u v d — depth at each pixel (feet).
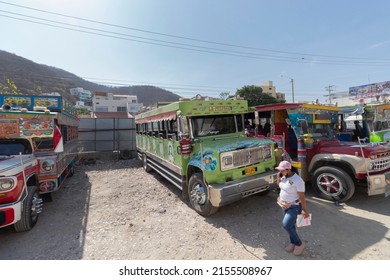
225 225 14.90
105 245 12.99
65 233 14.53
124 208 18.48
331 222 14.69
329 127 23.08
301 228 13.99
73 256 11.97
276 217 15.78
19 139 18.25
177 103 17.90
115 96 227.81
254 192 15.29
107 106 207.00
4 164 13.83
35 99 24.08
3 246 13.15
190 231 14.32
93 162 41.47
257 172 16.51
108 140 45.47
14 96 23.58
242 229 14.30
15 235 14.39
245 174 15.85
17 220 12.95
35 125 17.78
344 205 17.37
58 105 24.48
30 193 15.15
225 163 14.87
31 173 16.21
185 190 18.24
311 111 21.24
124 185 25.43
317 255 11.36
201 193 16.03
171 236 13.76
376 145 18.53
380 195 19.16
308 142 19.45
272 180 16.03
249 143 16.40
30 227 14.97
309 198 19.01
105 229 14.93
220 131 19.36
